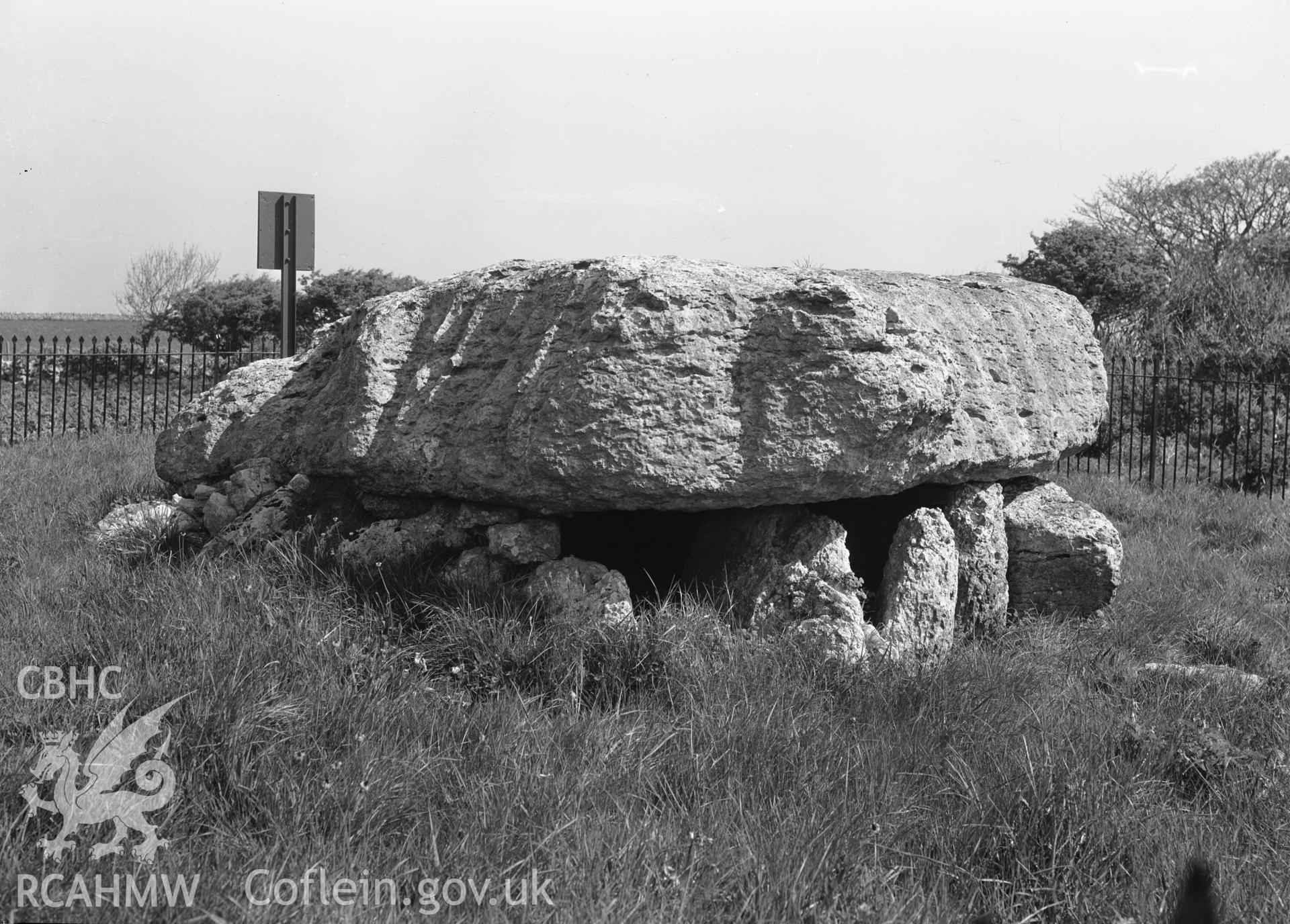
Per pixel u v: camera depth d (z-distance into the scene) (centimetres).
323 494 588
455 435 520
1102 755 402
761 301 484
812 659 459
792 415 472
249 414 646
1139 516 921
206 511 599
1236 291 2020
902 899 314
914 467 507
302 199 964
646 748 381
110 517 642
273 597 477
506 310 538
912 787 377
